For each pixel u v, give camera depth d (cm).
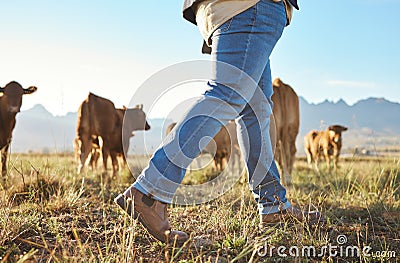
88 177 726
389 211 415
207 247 294
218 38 296
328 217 371
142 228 324
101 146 1055
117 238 309
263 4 294
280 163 821
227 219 345
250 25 290
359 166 861
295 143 862
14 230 302
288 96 841
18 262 229
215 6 293
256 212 362
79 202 408
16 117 856
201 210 392
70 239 302
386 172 662
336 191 525
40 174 505
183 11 317
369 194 496
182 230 333
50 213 374
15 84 844
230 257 280
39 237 302
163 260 270
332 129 1556
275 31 301
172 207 405
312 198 493
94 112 1033
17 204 418
